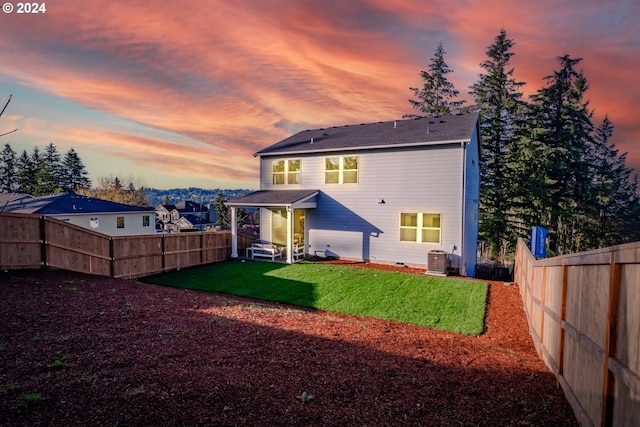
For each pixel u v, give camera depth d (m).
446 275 12.77
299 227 17.44
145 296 7.96
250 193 17.62
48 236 9.56
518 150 25.14
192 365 4.12
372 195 15.12
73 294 7.33
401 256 14.55
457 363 5.07
